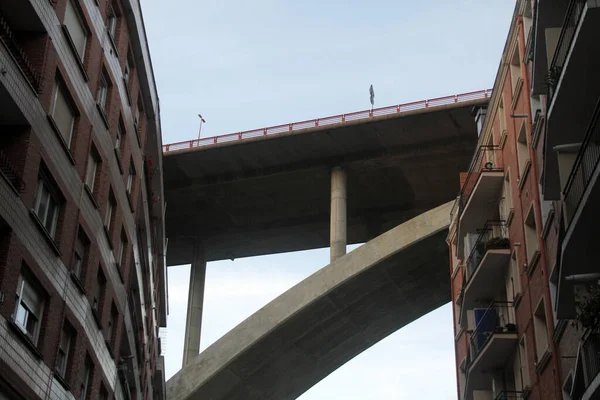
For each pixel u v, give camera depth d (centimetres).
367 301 5656
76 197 2184
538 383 2511
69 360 2173
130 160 2947
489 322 2980
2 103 1753
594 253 1780
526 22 2947
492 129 3391
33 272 1856
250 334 5338
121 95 2745
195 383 5334
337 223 6078
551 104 1916
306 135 6112
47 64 1953
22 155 1798
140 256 3559
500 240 2964
